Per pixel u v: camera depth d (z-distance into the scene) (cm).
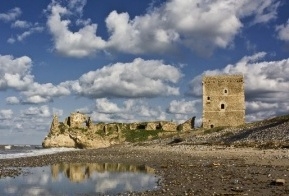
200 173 2705
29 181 2655
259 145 5247
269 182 2070
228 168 2927
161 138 10444
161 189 2059
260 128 6925
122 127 13350
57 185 2431
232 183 2103
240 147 5491
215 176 2464
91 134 12862
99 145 12475
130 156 5397
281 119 7356
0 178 2844
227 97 9906
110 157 5359
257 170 2688
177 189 2009
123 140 12556
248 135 6494
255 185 1986
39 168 3738
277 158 3544
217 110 9912
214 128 9344
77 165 4109
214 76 9975
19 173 3212
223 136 7462
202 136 8281
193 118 11919
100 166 3950
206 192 1845
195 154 4903
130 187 2278
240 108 9838
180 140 8556
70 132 12925
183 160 4078
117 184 2441
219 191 1856
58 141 12912
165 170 3159
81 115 13625
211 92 9962
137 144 9900
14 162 4494
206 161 3781
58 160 4884
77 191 2162
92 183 2514
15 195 2048
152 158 4791
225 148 5591
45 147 13062
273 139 5409
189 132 9644
